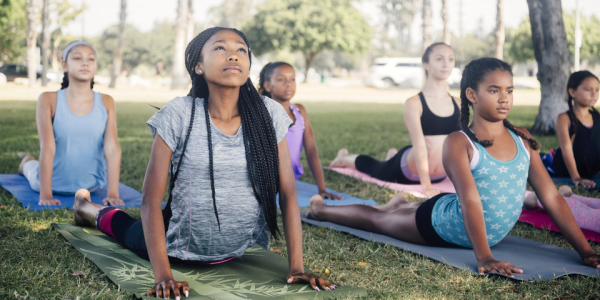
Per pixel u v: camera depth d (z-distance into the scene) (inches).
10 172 249.0
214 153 108.0
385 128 506.0
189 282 111.7
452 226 134.1
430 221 138.1
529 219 170.6
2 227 153.9
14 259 126.3
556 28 415.2
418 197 213.2
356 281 119.0
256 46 1780.3
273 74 207.8
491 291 112.0
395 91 1327.5
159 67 2042.3
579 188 221.5
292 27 1756.9
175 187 110.7
